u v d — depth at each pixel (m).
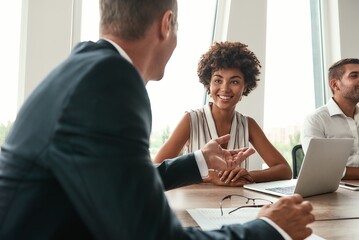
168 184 1.13
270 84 3.16
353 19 3.47
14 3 2.22
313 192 1.33
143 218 0.48
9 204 0.51
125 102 0.52
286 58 3.29
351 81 2.48
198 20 2.94
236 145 1.98
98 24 0.79
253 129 2.06
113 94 0.51
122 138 0.50
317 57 3.58
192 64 2.87
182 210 1.06
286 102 3.27
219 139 1.27
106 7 0.75
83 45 0.68
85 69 0.53
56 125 0.49
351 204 1.19
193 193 1.35
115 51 0.67
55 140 0.49
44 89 0.56
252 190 1.43
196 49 2.93
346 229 0.88
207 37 3.01
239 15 2.79
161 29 0.76
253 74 2.07
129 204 0.48
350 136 2.47
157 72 0.85
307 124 2.53
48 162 0.49
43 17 2.20
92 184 0.47
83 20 2.45
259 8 2.84
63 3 2.24
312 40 3.56
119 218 0.47
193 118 2.02
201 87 2.89
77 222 0.52
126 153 0.49
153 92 2.70
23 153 0.51
